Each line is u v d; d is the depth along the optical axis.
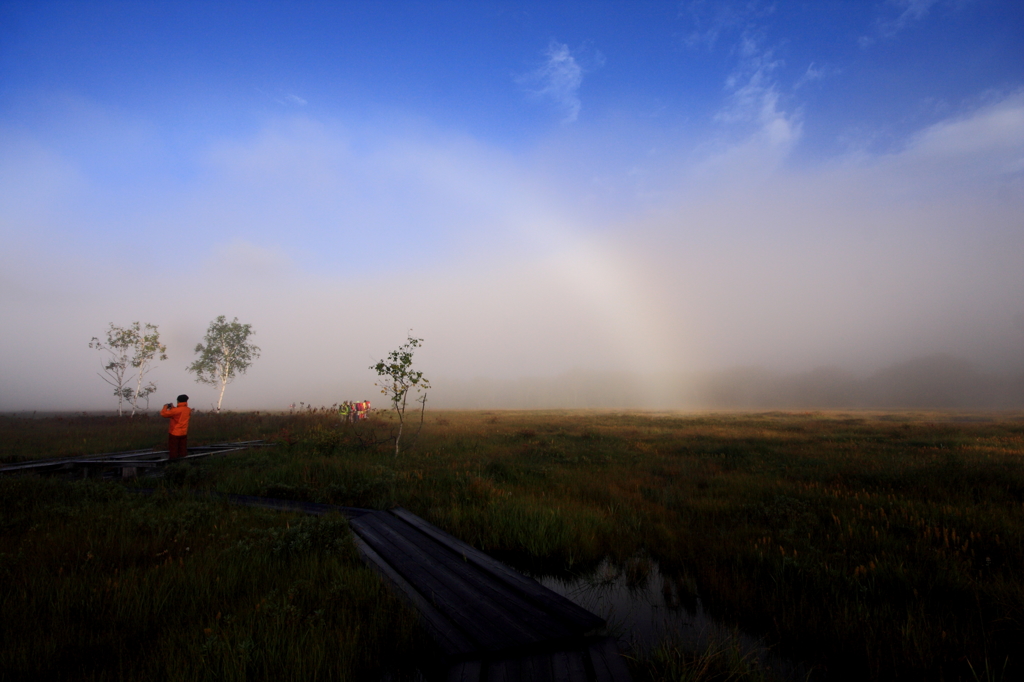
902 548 6.13
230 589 4.71
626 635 4.40
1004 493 8.59
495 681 3.29
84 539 5.90
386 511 8.42
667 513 8.48
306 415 24.95
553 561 6.52
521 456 15.29
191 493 8.89
